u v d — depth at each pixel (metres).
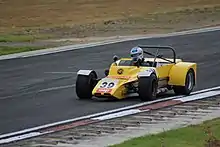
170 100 55.94
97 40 125.31
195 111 50.50
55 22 174.88
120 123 45.44
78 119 47.22
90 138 40.22
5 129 43.75
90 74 56.56
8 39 129.50
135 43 117.25
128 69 55.25
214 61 90.81
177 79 58.38
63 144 38.50
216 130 40.22
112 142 38.62
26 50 109.69
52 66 86.75
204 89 63.91
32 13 189.00
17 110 51.88
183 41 120.06
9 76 76.81
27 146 38.09
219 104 54.28
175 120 46.38
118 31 146.50
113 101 54.94
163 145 35.59
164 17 177.00
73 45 116.00
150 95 54.53
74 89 64.25
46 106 53.59
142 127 43.75
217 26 152.00
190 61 90.94
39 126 44.72
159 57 58.09
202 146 35.41
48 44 119.50
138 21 169.25
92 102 54.94
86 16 185.00
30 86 67.50
